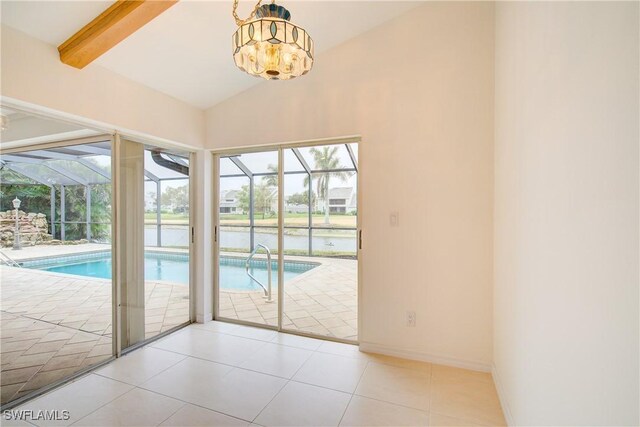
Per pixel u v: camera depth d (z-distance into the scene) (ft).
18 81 6.12
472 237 7.84
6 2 5.54
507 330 6.13
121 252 8.91
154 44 7.50
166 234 10.52
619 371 2.44
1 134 7.06
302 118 9.64
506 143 6.21
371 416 6.20
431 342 8.33
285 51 4.98
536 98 4.40
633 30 2.27
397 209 8.55
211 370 7.98
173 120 9.89
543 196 4.11
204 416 6.20
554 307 3.73
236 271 11.77
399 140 8.50
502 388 6.53
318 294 12.05
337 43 9.11
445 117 8.02
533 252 4.50
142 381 7.47
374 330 8.93
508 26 6.05
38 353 8.51
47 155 8.10
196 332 10.48
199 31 7.38
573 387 3.24
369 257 8.89
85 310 9.06
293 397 6.82
